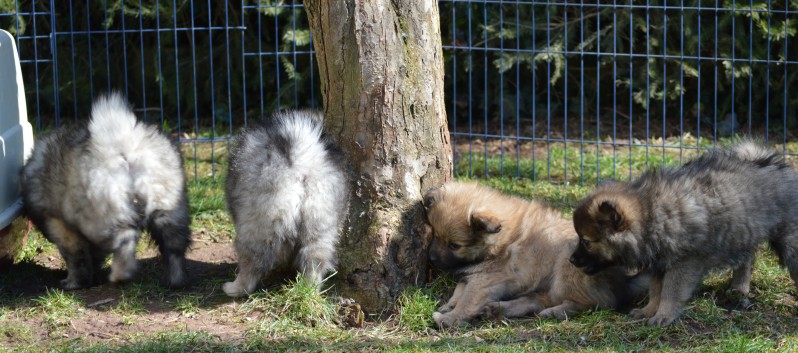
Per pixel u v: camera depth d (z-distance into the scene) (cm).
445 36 941
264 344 452
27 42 981
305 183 478
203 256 611
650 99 971
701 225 464
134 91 1021
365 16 505
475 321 503
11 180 553
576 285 502
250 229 488
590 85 981
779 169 498
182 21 979
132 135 506
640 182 495
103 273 566
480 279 516
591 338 462
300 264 499
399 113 517
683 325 471
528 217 530
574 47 931
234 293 508
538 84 995
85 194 503
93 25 984
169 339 452
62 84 980
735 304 510
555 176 806
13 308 505
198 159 862
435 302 508
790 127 951
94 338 462
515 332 473
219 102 1002
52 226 529
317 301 494
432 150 534
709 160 500
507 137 800
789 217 487
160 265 582
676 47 921
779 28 852
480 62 957
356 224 519
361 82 511
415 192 529
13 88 569
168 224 522
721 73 919
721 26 891
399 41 511
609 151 887
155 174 511
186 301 511
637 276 518
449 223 518
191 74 990
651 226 468
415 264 525
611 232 472
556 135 948
